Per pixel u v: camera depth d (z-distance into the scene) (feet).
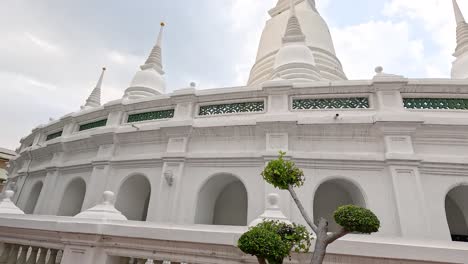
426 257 11.35
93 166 39.45
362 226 8.58
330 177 29.73
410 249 11.55
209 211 37.09
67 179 43.65
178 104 37.91
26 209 48.78
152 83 60.64
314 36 64.23
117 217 16.97
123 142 39.58
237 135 33.88
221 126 33.65
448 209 35.09
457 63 50.37
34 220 17.12
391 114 29.43
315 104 33.81
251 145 33.06
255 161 31.86
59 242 16.03
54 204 42.57
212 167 33.35
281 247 8.29
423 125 29.12
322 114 32.35
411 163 27.78
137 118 41.39
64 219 16.49
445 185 27.66
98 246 14.58
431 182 27.86
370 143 30.53
